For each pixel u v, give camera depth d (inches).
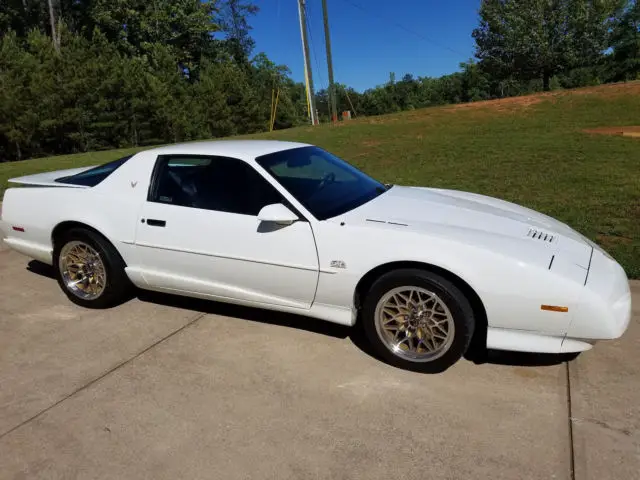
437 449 98.4
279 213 128.4
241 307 165.5
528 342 115.8
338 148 549.0
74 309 166.6
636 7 1765.5
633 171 332.2
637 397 111.6
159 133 1154.7
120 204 155.9
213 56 1919.3
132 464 96.7
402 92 3304.6
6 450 101.1
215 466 95.7
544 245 122.4
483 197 163.6
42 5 1547.7
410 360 124.3
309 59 1099.3
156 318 158.7
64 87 955.3
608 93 732.0
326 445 100.5
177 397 117.4
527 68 1563.7
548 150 433.4
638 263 178.9
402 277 120.0
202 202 145.9
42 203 168.6
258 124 1574.8
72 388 121.7
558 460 94.2
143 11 1701.5
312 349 137.9
